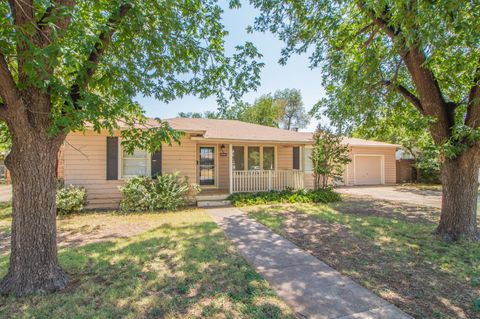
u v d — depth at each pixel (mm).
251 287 3285
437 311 2754
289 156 13078
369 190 14414
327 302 2936
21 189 3094
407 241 5094
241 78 4797
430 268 3867
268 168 12633
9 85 2713
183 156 9805
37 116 2988
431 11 3105
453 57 4922
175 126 9953
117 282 3385
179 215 7848
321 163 11102
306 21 5793
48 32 2760
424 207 8969
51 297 2986
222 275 3629
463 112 5898
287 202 9977
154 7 3871
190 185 9508
